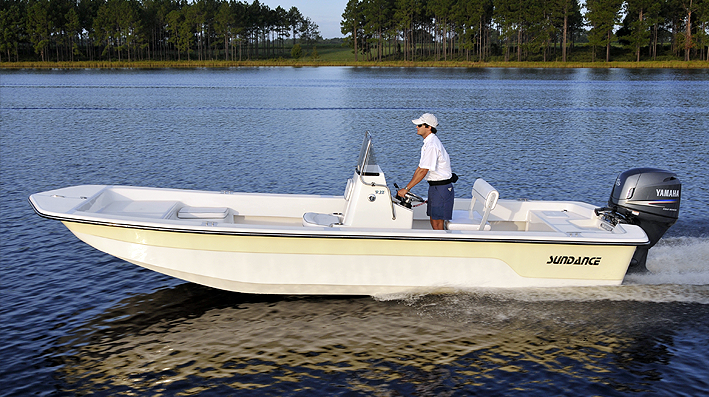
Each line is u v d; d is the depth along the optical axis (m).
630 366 4.79
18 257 7.28
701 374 4.66
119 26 134.25
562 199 10.75
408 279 5.71
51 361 4.86
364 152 6.03
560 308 5.78
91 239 5.58
